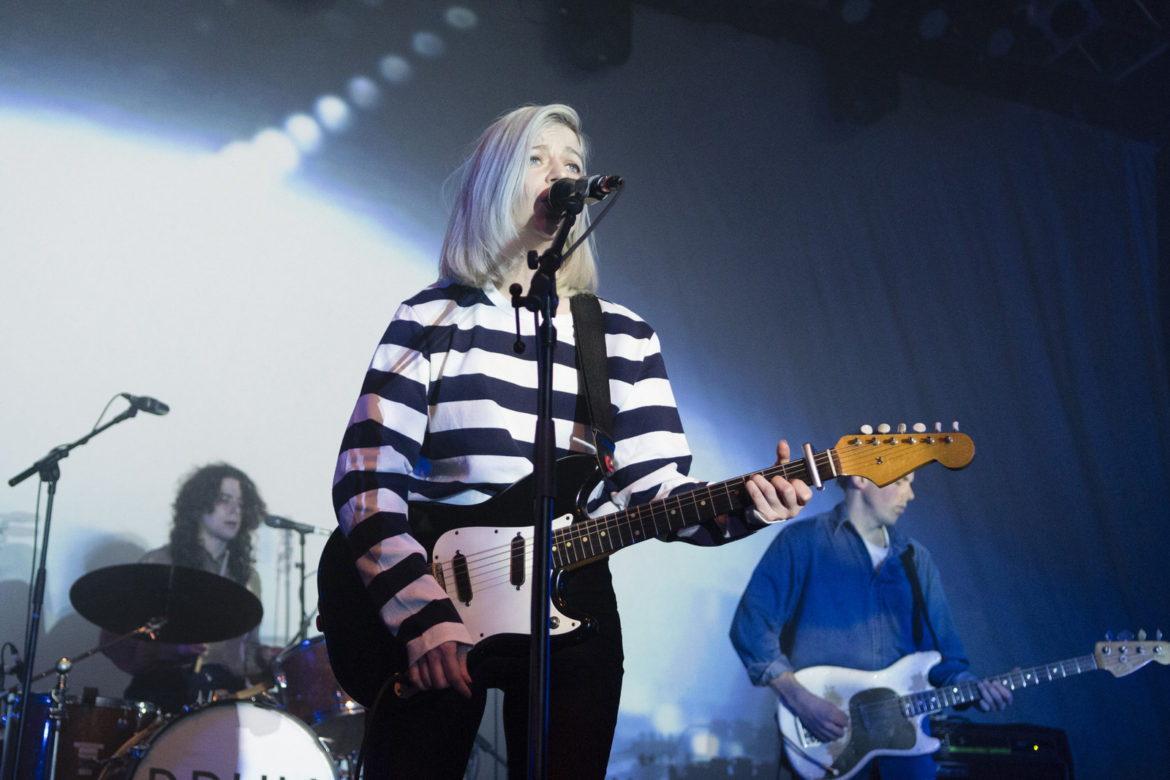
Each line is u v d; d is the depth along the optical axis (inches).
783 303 240.1
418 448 70.6
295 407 200.2
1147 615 238.7
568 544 68.7
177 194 201.6
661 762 198.4
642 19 248.1
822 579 186.5
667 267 232.4
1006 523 237.3
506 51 233.0
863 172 257.4
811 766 167.8
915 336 247.8
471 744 68.6
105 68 202.5
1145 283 268.1
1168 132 278.5
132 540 184.1
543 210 75.9
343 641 68.4
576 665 66.9
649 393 77.7
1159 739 226.7
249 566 189.3
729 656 208.7
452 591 67.9
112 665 178.4
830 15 251.1
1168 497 250.1
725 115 249.0
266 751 131.6
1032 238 264.7
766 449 229.0
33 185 192.7
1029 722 221.5
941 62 262.7
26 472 167.8
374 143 217.6
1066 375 254.4
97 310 191.6
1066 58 268.8
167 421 191.2
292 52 216.5
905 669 173.9
